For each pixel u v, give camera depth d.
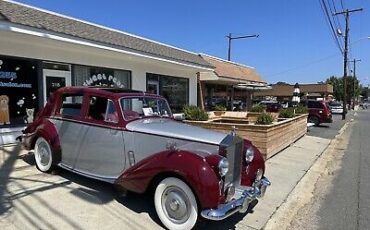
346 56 32.66
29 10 9.64
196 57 18.70
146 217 4.73
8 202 4.90
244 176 5.09
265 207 5.70
